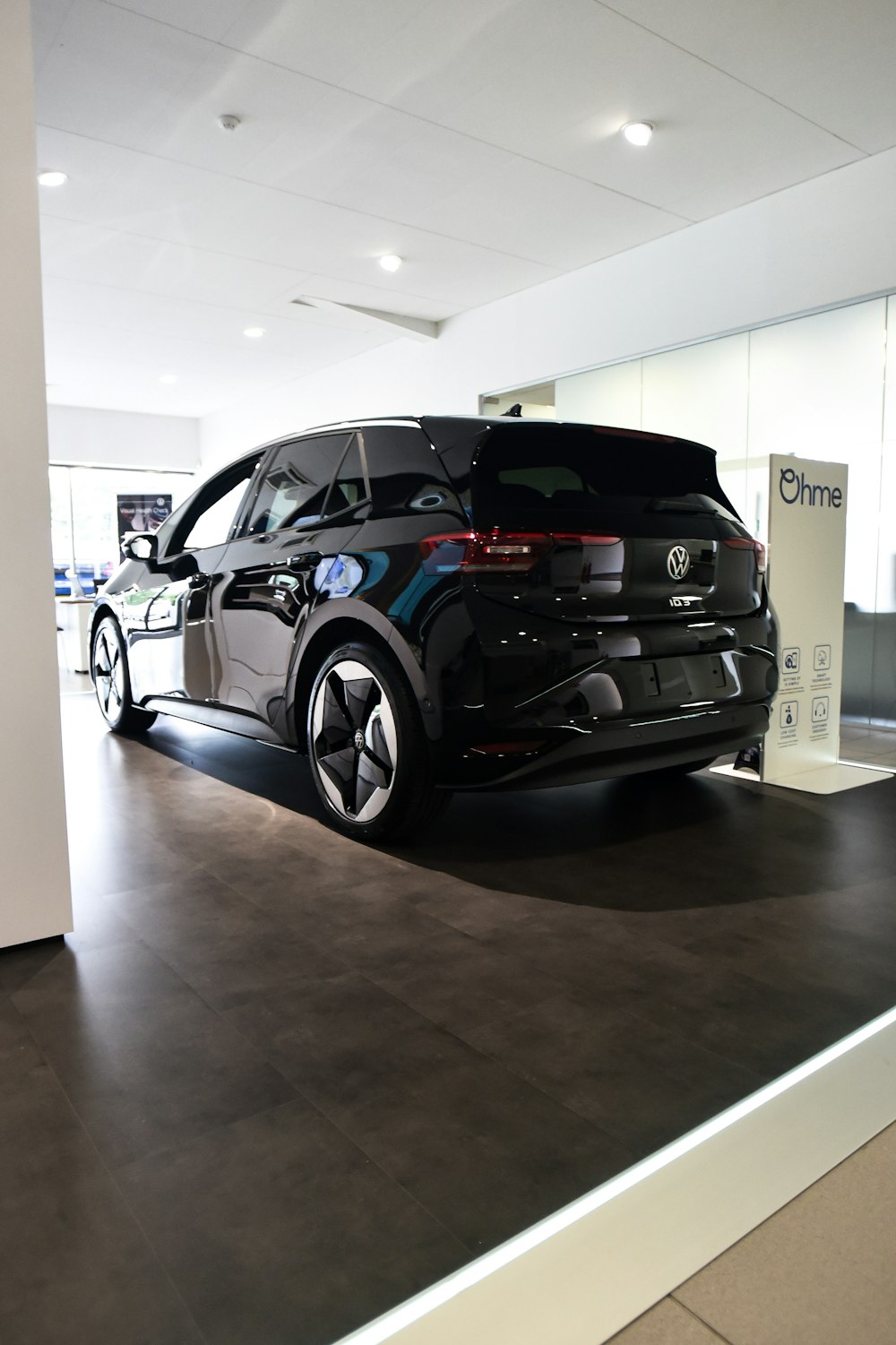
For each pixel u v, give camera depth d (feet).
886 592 15.44
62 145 14.42
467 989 5.90
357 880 8.02
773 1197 3.95
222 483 12.21
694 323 18.04
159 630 12.94
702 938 6.70
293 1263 3.55
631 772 8.41
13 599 6.43
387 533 8.55
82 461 40.65
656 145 14.53
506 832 9.48
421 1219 3.80
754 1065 4.99
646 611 8.33
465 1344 3.16
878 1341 3.20
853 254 15.34
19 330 6.31
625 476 8.81
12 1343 3.19
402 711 8.28
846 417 15.75
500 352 23.08
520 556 7.59
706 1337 3.21
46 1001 5.82
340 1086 4.81
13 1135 4.41
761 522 17.16
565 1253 3.61
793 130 14.06
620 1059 5.05
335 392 30.78
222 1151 4.26
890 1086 4.80
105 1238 3.70
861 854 8.70
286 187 16.11
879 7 11.05
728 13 11.13
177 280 21.39
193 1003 5.76
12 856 6.54
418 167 15.28
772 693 9.73
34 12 10.90
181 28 11.31
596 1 10.87
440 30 11.44
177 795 11.20
